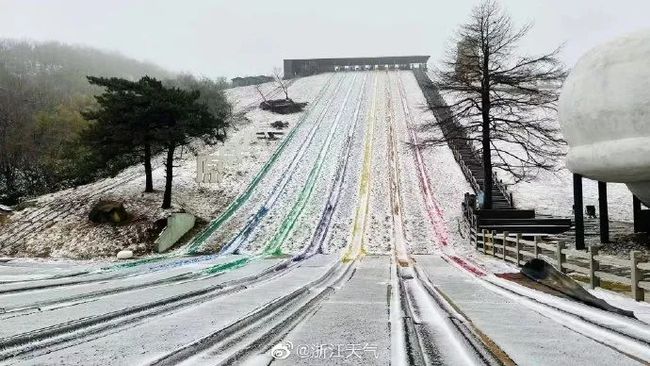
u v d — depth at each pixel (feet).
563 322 26.96
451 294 38.32
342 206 113.60
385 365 18.35
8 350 20.63
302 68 372.58
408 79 302.66
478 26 98.37
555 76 96.68
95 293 38.81
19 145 159.22
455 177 134.92
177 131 101.55
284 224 102.78
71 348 20.98
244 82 352.08
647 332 24.36
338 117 209.05
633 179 62.69
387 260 72.69
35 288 42.91
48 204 110.83
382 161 148.36
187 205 112.47
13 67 331.57
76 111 195.42
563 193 120.47
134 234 92.53
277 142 173.37
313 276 52.47
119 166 121.80
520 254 59.31
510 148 165.99
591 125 60.80
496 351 20.42
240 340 22.33
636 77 56.80
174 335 23.45
